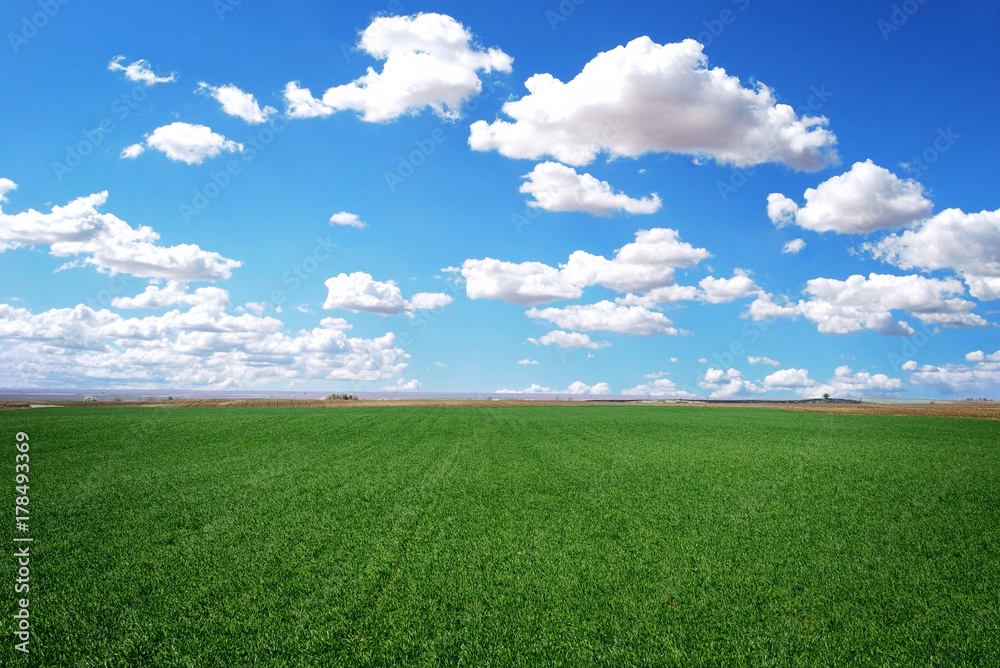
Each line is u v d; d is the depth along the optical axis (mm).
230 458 22219
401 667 6078
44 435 28188
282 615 7387
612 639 6750
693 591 8266
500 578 8773
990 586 8500
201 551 10133
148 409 53281
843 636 6844
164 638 6742
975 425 40750
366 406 72375
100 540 10852
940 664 6207
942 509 13656
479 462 21469
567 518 12672
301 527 11844
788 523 12258
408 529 11695
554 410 64000
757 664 6188
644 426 39719
